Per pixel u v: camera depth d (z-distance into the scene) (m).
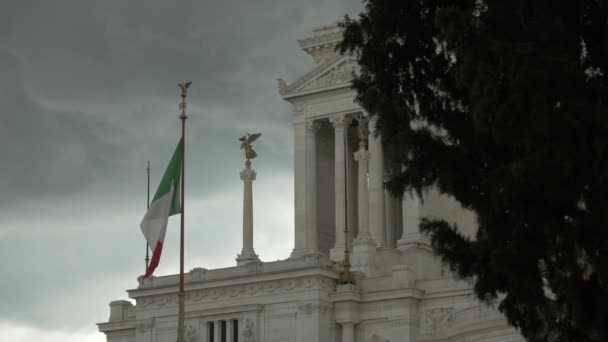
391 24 63.56
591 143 55.22
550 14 58.00
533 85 54.88
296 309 128.38
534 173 55.22
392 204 153.12
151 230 105.81
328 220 154.12
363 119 144.12
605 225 55.22
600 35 57.66
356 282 130.38
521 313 60.78
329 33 154.12
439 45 63.81
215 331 132.25
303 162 151.50
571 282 56.91
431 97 63.91
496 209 58.38
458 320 116.62
